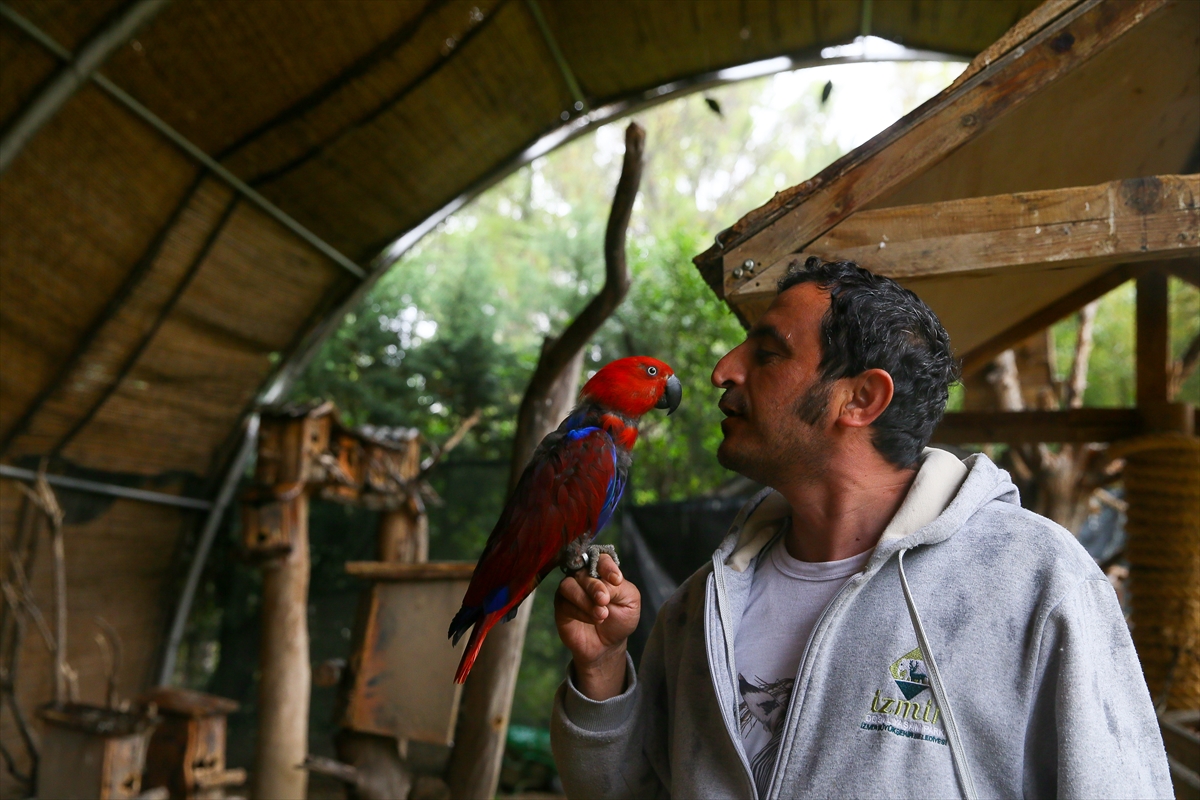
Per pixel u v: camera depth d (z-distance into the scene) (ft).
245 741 21.24
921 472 4.10
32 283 15.02
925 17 12.51
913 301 4.18
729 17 13.96
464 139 16.69
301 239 17.93
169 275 16.65
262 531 13.65
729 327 23.20
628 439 5.32
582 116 16.90
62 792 11.99
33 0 11.48
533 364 25.34
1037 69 5.06
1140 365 11.18
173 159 15.03
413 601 11.60
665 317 24.38
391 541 15.14
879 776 3.54
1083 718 3.33
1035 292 9.50
